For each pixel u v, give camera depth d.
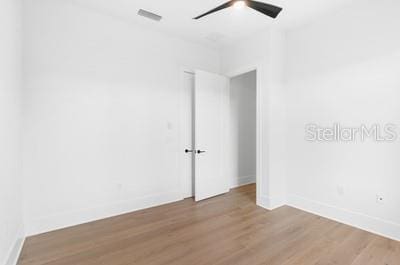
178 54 3.46
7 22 1.75
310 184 2.99
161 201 3.29
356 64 2.51
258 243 2.18
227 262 1.87
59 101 2.47
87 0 2.47
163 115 3.31
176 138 3.47
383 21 2.29
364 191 2.46
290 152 3.23
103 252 2.02
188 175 3.66
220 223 2.64
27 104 2.28
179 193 3.50
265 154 3.15
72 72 2.54
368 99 2.42
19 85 2.15
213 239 2.26
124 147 2.94
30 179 2.30
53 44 2.42
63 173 2.50
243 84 4.50
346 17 2.59
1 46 1.58
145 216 2.85
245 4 2.01
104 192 2.79
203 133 3.52
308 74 2.99
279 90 3.19
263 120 3.17
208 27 3.10
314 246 2.12
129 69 2.97
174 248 2.09
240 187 4.32
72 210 2.56
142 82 3.09
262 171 3.20
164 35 3.30
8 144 1.75
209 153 3.62
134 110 3.02
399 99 2.20
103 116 2.77
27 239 2.23
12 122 1.89
